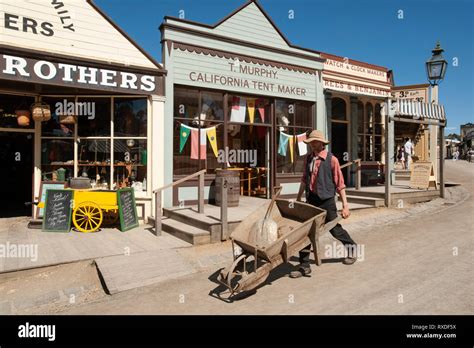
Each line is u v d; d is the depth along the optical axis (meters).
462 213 9.89
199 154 9.66
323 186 5.44
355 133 13.31
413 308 4.11
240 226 5.12
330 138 12.32
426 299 4.34
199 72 9.55
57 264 5.81
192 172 9.56
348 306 4.20
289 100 11.42
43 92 8.72
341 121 12.93
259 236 4.84
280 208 5.86
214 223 7.12
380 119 14.41
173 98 9.20
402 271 5.36
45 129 8.88
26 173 11.36
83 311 4.46
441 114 12.20
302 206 5.47
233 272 4.64
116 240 7.19
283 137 11.29
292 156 11.51
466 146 47.91
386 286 4.78
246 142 11.80
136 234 7.70
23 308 4.63
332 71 12.50
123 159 8.98
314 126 11.90
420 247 6.66
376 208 10.49
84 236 7.47
